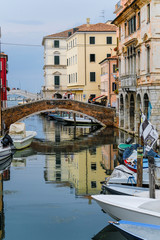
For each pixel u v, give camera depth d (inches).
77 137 1306.6
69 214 499.5
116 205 437.7
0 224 470.6
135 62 1189.1
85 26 2394.2
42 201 555.2
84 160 868.6
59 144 1141.1
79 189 617.3
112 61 1856.5
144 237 422.3
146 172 598.5
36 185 648.4
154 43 981.8
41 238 429.7
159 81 988.6
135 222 430.9
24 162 856.9
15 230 452.4
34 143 1173.7
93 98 2012.8
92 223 471.5
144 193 503.5
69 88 2377.0
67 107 1589.6
